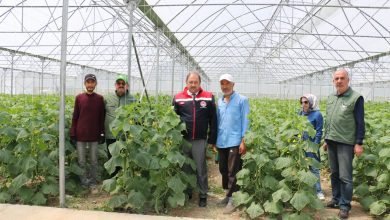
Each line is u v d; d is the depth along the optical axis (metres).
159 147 6.29
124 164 6.16
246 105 6.62
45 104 9.84
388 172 6.55
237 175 6.16
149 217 5.68
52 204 6.65
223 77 6.61
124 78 7.61
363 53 22.73
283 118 8.23
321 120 7.22
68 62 30.14
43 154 6.75
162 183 6.25
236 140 6.59
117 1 13.16
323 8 18.31
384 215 6.25
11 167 6.56
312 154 7.12
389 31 16.94
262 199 6.37
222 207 6.73
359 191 6.82
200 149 6.61
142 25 16.09
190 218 5.69
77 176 7.67
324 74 34.00
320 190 7.31
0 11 17.58
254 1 17.89
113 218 5.63
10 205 6.06
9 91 36.12
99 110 7.53
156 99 13.29
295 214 5.71
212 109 6.66
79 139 7.43
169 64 32.47
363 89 35.97
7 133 6.55
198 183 6.82
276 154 6.50
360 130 6.02
